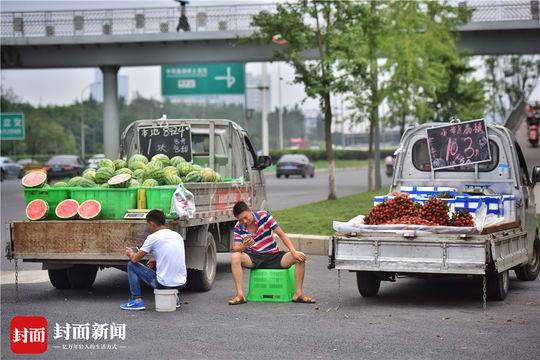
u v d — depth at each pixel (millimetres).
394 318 11992
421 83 44094
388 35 42562
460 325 11453
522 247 14703
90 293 14570
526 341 10383
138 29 58781
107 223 13406
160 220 12805
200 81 65438
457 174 15242
